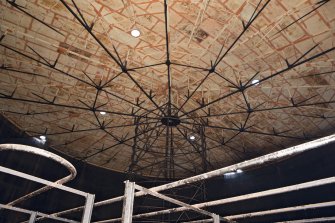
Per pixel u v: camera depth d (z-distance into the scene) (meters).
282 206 20.16
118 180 27.22
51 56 15.08
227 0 11.48
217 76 15.77
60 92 17.75
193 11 12.04
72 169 5.00
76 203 23.50
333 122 19.22
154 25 12.91
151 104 18.56
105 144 23.73
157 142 23.72
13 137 20.75
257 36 13.02
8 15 12.98
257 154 24.48
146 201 25.20
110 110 19.33
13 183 19.31
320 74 15.07
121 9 12.11
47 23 13.19
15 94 18.33
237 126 19.64
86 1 11.81
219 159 26.33
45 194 21.66
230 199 7.26
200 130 20.73
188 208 7.25
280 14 11.85
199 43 13.73
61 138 22.84
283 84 16.08
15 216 19.08
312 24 12.30
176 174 29.34
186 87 16.92
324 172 18.98
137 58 14.83
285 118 19.23
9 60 15.59
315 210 18.39
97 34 13.48
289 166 21.28
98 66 15.48
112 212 24.94
